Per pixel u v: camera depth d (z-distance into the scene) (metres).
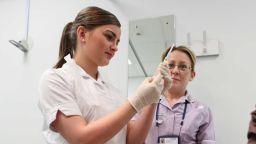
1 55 2.30
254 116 1.23
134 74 1.96
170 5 2.06
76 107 0.97
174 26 2.00
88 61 1.14
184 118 1.51
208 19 1.96
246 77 1.80
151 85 0.95
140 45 2.02
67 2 2.25
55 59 2.17
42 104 0.99
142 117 1.15
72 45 1.20
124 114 0.91
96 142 0.87
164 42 1.98
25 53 2.24
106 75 1.94
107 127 0.88
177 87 1.59
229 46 1.87
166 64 1.07
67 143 1.00
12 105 2.16
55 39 2.21
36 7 2.32
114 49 1.09
